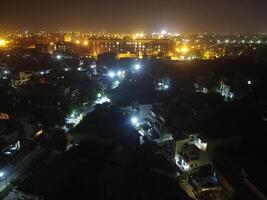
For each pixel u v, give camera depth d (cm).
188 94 6075
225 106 5550
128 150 2803
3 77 8325
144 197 2188
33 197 2052
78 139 3294
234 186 2981
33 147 4256
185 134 4006
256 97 6488
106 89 7450
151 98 5562
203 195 3234
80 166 2459
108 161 2500
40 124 4803
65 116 5453
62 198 2033
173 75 8456
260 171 3081
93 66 10388
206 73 8681
